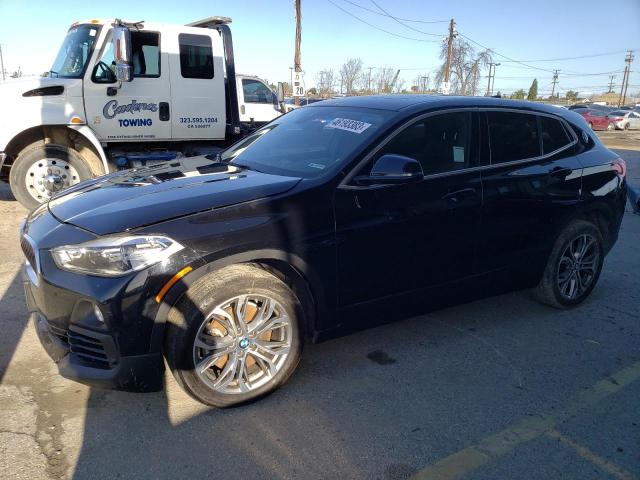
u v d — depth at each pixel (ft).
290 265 9.76
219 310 9.11
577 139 14.48
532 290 14.94
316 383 10.66
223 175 11.12
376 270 10.88
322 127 12.35
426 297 11.91
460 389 10.63
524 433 9.29
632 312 14.80
